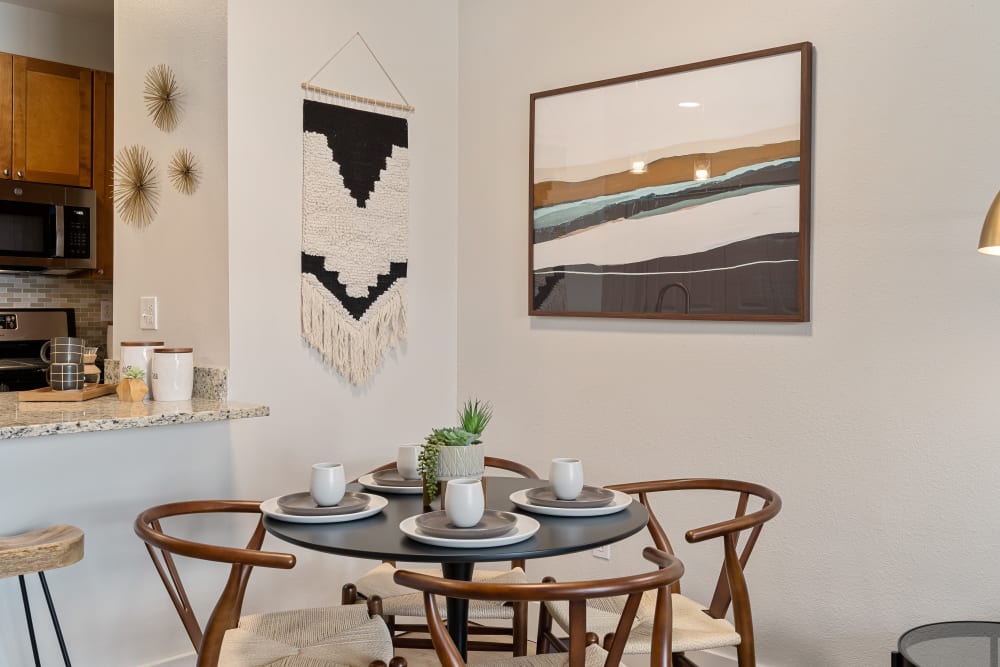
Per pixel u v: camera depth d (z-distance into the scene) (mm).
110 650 2592
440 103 3559
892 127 2453
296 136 3059
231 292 2871
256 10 2930
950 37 2348
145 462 2656
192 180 2979
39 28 4324
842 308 2551
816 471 2604
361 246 3268
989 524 2285
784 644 2668
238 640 2010
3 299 4332
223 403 2750
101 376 4453
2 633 2365
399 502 2184
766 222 2686
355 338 3248
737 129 2752
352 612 2195
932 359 2383
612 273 3078
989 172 2283
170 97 3057
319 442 3146
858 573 2520
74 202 4277
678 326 2928
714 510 2838
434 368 3555
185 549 1785
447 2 3584
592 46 3164
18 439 2363
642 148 2990
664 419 2965
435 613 1554
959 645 1952
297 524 1965
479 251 3555
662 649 1601
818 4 2596
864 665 2506
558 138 3230
